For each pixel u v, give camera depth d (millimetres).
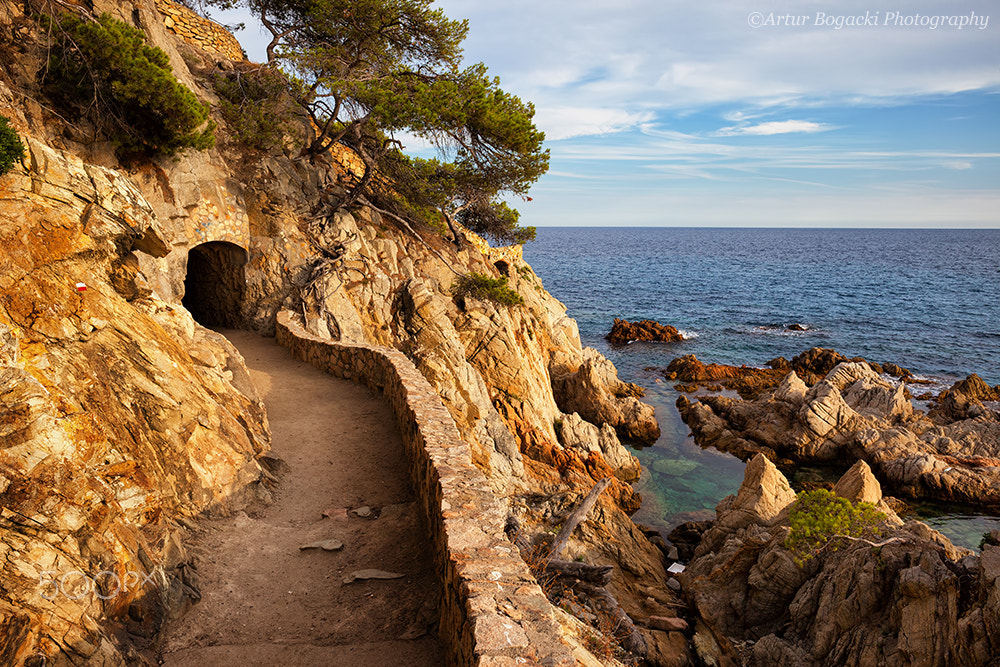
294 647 6582
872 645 12609
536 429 30156
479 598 5301
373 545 8828
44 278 7438
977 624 11086
